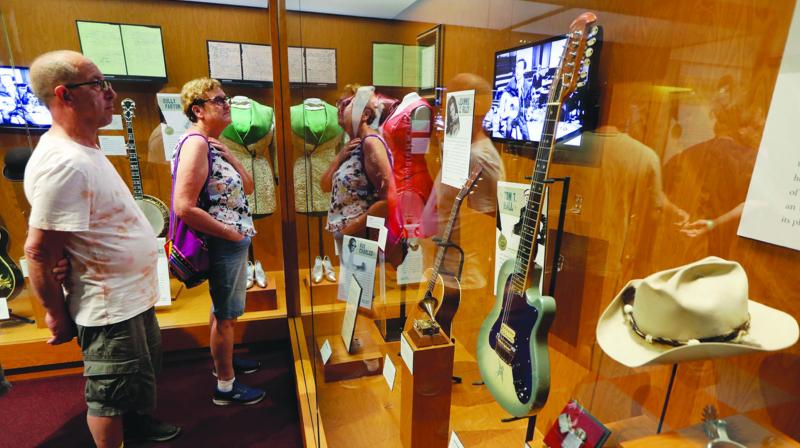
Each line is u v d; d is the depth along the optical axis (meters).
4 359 2.22
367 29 1.33
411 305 1.49
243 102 2.40
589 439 0.81
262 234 2.97
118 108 2.51
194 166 1.65
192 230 1.73
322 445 1.42
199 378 2.40
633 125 0.84
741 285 0.60
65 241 1.32
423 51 1.33
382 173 1.44
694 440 0.64
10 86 2.26
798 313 0.60
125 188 1.51
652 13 0.77
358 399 1.40
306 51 1.50
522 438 1.11
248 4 2.51
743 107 0.64
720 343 0.59
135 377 1.49
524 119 1.06
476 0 1.17
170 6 2.43
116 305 1.42
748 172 0.64
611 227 0.91
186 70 2.54
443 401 1.10
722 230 0.69
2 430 1.95
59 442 1.88
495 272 1.20
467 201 1.33
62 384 2.28
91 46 2.35
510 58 1.08
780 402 0.65
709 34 0.68
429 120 1.43
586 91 0.93
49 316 1.37
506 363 0.96
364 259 1.50
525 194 1.02
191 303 2.70
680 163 0.75
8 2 2.17
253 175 2.53
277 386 2.33
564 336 1.09
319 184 1.69
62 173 1.25
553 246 1.08
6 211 2.42
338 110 1.46
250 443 1.90
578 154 0.97
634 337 0.70
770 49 0.60
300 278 2.47
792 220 0.59
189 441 1.91
